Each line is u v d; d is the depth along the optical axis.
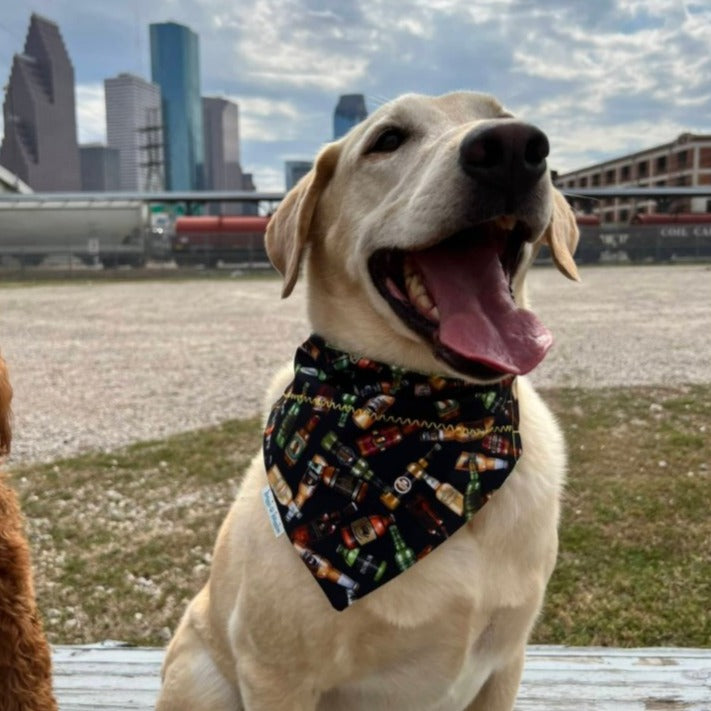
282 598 0.40
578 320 3.10
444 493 0.40
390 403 0.41
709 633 0.73
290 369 0.52
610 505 1.02
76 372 2.19
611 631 0.73
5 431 0.55
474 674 0.43
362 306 0.44
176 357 2.41
